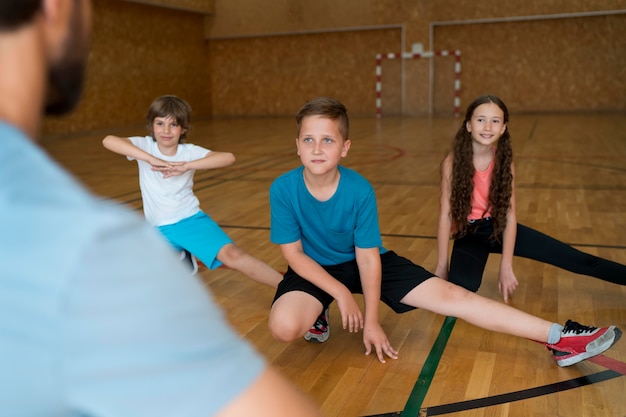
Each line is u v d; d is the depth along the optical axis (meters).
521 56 13.19
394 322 2.36
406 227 3.81
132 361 0.35
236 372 0.39
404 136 9.54
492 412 1.66
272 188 2.01
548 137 8.87
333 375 1.92
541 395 1.76
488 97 2.42
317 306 1.94
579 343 1.88
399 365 1.98
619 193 4.71
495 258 3.14
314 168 1.86
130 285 0.35
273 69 14.76
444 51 13.48
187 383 0.37
